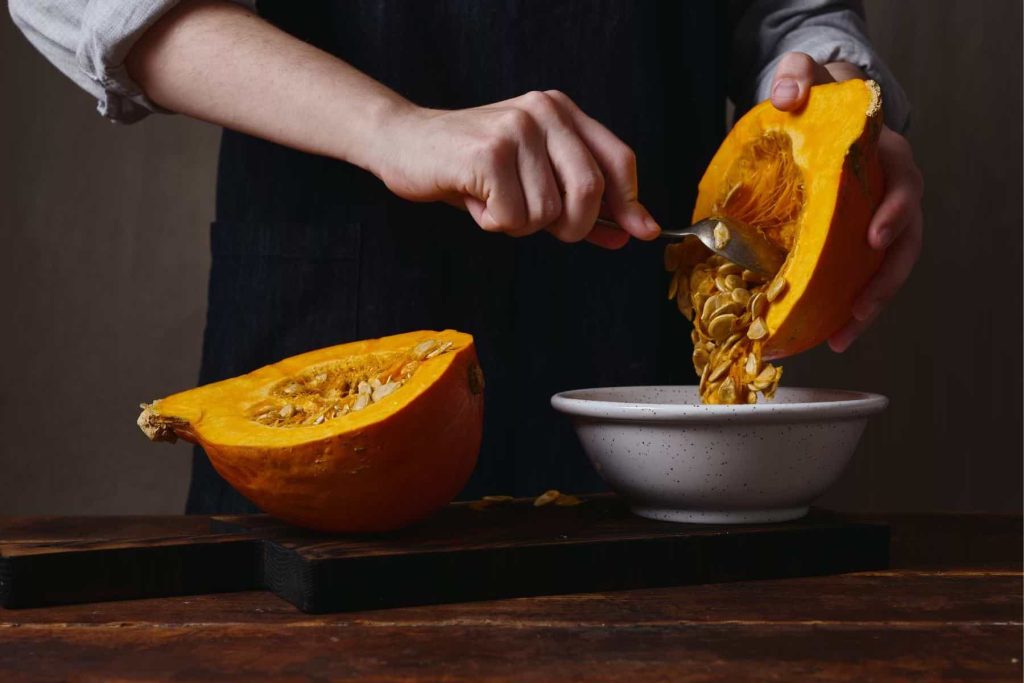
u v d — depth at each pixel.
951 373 1.51
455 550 0.75
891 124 1.18
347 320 1.14
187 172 1.85
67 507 1.85
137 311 1.85
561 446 1.17
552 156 0.82
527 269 1.16
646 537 0.79
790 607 0.73
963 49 1.50
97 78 0.95
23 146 1.83
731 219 0.86
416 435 0.74
